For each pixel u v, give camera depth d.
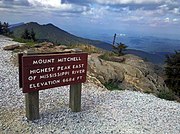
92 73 13.73
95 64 14.60
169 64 27.06
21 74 6.96
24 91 6.91
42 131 6.55
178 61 26.58
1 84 10.52
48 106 8.56
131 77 15.20
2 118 7.17
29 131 6.50
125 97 11.05
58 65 7.62
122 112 8.74
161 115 8.87
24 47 18.25
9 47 18.00
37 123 7.05
